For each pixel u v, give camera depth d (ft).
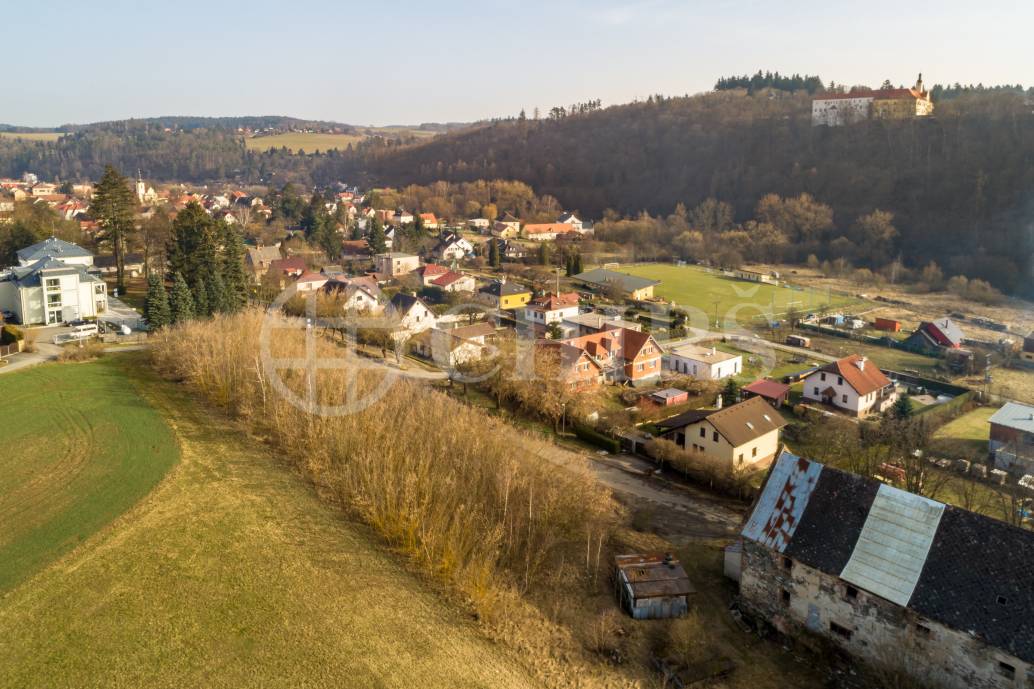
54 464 169.27
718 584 133.08
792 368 292.81
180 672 103.50
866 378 243.60
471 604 121.70
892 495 114.62
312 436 171.63
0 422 193.67
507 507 144.97
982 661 97.40
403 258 470.39
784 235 561.02
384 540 140.05
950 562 104.83
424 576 128.98
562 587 129.59
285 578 126.31
